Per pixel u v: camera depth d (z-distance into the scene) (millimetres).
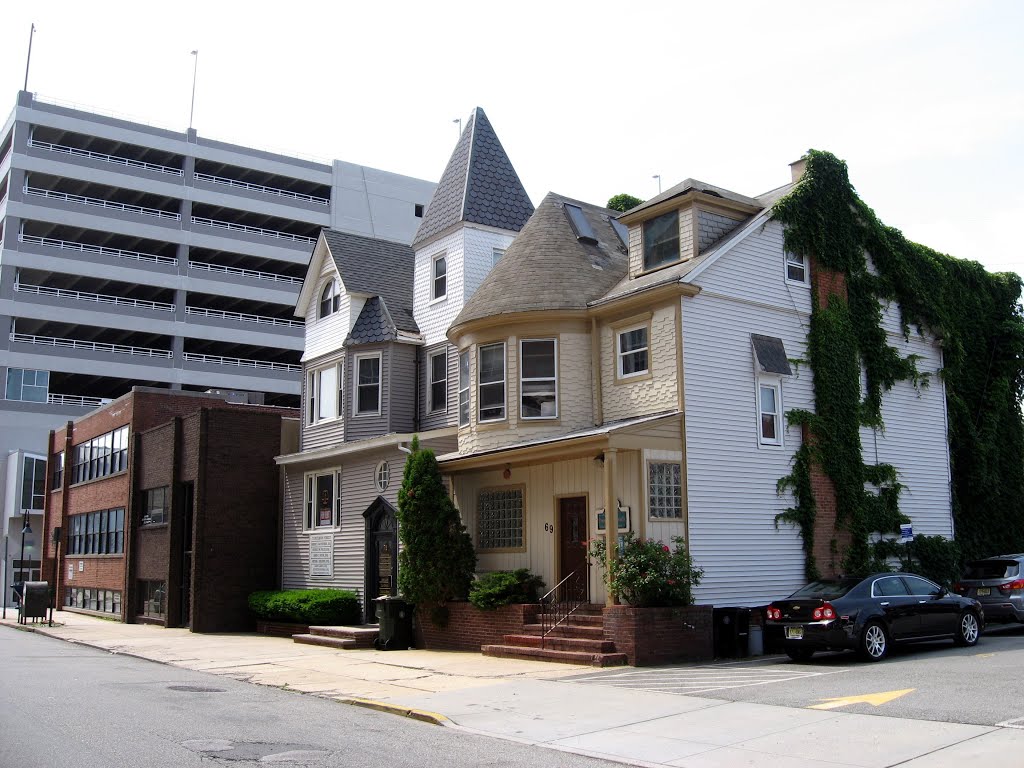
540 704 13203
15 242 64125
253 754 9867
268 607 28641
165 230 70000
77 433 45156
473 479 23469
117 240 71125
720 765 9336
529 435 22188
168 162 75188
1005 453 28172
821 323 22984
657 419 19250
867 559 22547
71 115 68000
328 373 30391
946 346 26281
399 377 28234
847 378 23219
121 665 19812
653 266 22594
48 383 64250
